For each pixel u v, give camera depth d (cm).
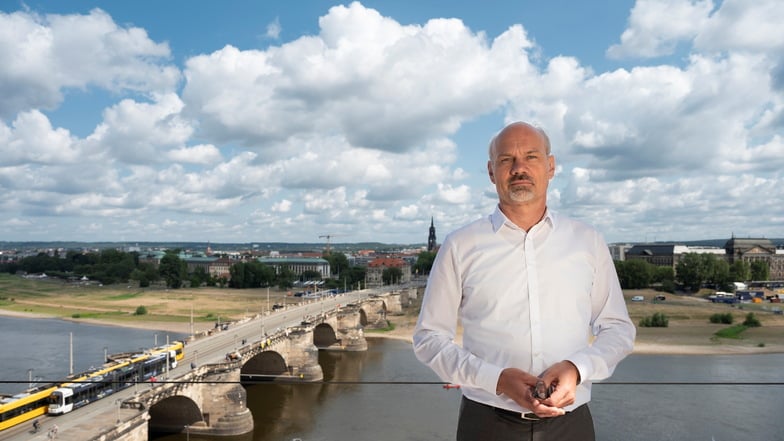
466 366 740
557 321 765
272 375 11538
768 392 9231
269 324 14012
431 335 816
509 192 786
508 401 762
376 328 19550
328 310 16262
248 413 7819
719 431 7419
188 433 7756
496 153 816
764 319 19738
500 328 772
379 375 11981
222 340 11481
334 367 12962
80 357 14250
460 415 824
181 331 19225
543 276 775
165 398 7019
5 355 14538
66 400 6375
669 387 9738
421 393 9550
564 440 761
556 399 677
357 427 7844
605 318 834
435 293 838
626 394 9131
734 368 12306
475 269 804
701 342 15662
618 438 7175
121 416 6256
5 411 5756
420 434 7525
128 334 18425
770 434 7300
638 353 14138
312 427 7900
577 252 798
